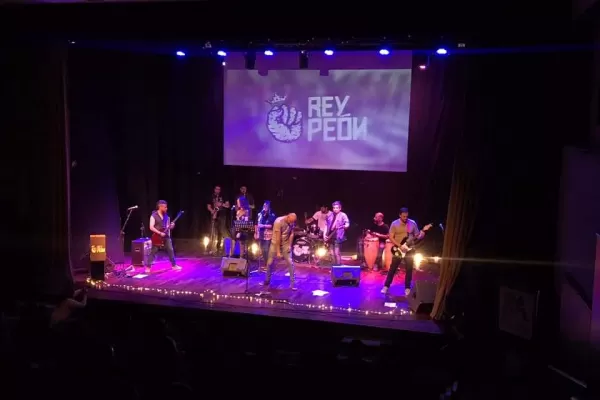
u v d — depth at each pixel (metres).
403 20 7.27
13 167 9.38
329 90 11.29
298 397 5.34
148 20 8.23
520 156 7.29
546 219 7.21
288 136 11.59
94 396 4.82
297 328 7.74
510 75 7.26
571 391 6.12
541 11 6.86
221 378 5.51
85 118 10.54
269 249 9.59
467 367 6.52
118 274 10.02
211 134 12.37
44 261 9.29
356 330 7.53
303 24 7.58
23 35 8.94
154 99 12.20
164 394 5.01
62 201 9.17
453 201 7.80
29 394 4.92
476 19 7.08
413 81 11.12
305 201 12.24
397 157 11.15
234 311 7.97
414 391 5.52
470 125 7.61
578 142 6.89
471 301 7.57
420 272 10.65
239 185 12.43
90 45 9.21
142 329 6.52
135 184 12.07
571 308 6.61
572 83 6.89
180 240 12.70
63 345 5.75
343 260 11.48
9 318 7.09
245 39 7.98
